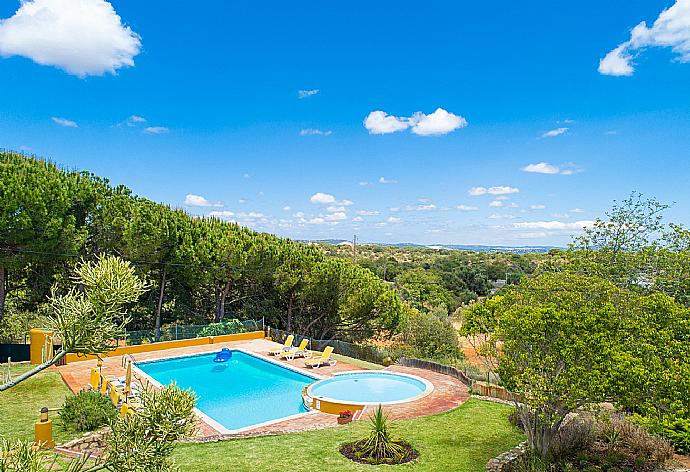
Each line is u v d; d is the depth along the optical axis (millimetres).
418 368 22422
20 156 26016
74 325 4062
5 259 22250
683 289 15148
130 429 4293
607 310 9406
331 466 10734
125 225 25891
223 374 22641
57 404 15805
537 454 10703
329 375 21094
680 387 8102
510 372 10297
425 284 57531
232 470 10438
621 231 18062
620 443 11523
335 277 31547
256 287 33938
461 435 13094
